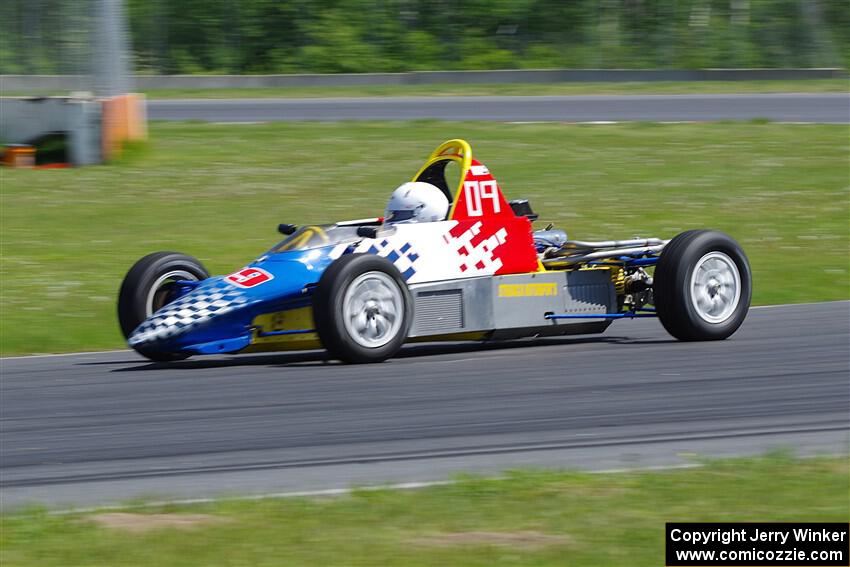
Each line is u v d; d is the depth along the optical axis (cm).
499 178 6544
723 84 11319
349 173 6762
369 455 2159
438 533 1678
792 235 5303
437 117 9038
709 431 2298
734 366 2948
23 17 8069
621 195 6122
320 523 1728
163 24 13875
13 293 4234
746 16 13312
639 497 1841
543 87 11450
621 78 12088
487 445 2216
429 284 3088
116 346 3622
